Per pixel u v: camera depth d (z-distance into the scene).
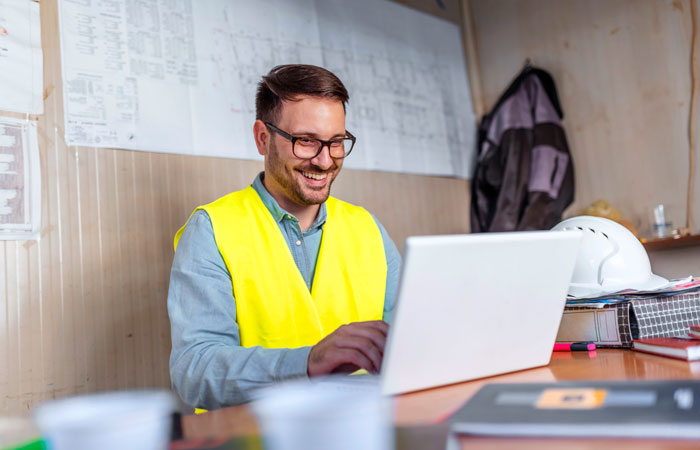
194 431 0.69
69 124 2.00
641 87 2.92
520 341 0.91
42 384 1.85
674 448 0.46
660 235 2.72
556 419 0.54
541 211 3.02
